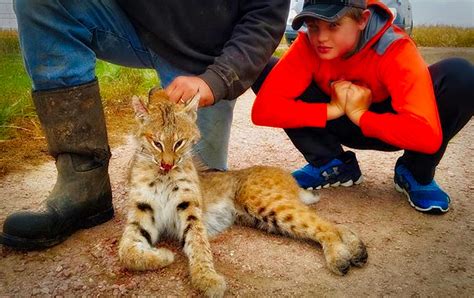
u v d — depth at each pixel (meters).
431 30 6.42
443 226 1.22
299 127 1.40
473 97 1.22
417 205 1.30
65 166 1.11
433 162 1.27
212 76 1.07
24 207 1.29
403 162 1.39
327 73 1.34
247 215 1.28
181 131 1.17
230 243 1.14
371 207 1.33
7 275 0.98
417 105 1.18
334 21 1.13
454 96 1.22
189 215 1.15
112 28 1.19
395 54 1.22
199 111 1.37
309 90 1.41
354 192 1.44
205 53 1.25
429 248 1.11
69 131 1.09
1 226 1.18
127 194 1.39
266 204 1.20
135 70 2.93
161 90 1.26
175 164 1.16
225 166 1.54
